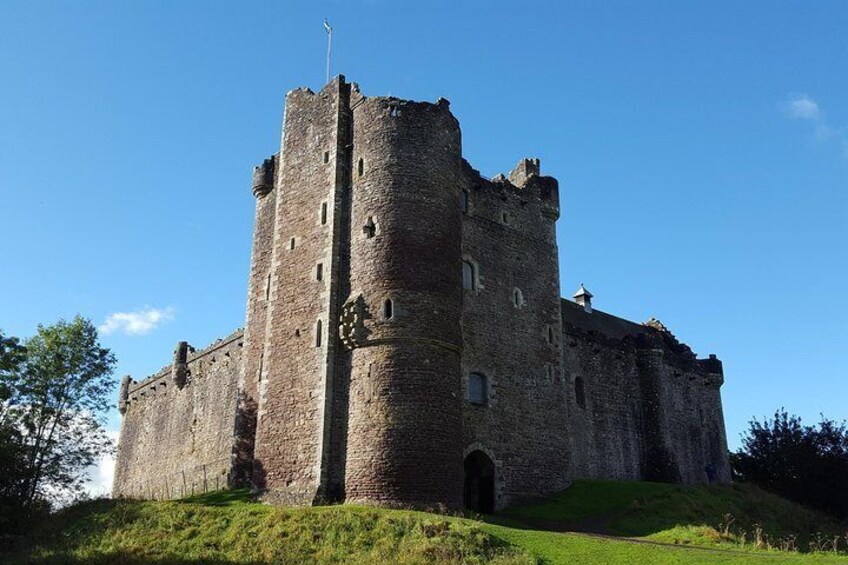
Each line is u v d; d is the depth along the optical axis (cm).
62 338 3625
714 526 2972
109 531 2577
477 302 3447
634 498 3372
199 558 2236
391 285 2897
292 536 2330
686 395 5075
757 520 3344
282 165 3453
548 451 3509
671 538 2688
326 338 2922
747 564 2053
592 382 4278
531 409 3506
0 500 3009
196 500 3083
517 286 3675
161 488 4581
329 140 3281
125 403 5459
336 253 3050
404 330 2834
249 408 3359
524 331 3619
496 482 3231
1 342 3222
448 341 2909
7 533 2827
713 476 5028
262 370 3142
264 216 3772
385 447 2689
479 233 3581
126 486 5078
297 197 3325
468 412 3234
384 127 3145
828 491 4659
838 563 2056
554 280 3891
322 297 3019
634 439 4406
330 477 2761
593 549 2216
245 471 3250
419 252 2961
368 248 2981
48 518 2933
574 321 4691
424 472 2689
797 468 4819
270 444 2980
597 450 4125
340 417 2847
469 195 3597
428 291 2920
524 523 2925
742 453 5212
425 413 2761
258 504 2800
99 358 3691
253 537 2378
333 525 2350
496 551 2183
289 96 3553
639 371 4641
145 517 2645
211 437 4181
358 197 3103
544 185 4044
